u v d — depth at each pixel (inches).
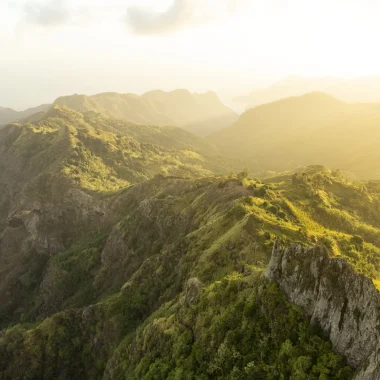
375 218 4003.4
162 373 1782.7
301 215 3380.9
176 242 3503.9
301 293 1437.0
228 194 3961.6
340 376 1179.3
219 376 1503.4
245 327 1552.7
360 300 1210.0
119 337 2960.1
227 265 2427.4
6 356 3535.9
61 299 4985.2
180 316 2037.4
